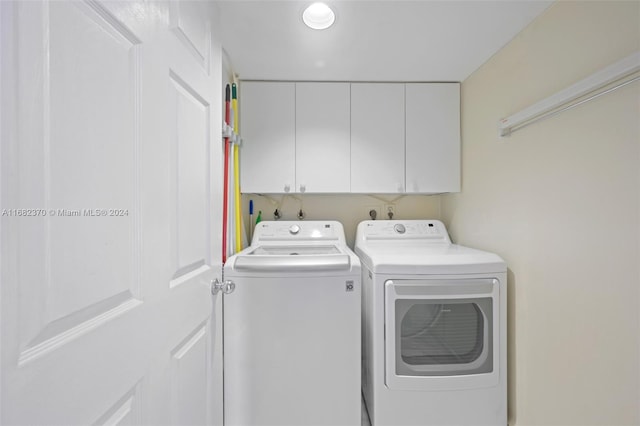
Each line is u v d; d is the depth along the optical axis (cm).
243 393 135
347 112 193
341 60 167
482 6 122
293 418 135
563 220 116
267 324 135
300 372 135
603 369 100
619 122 95
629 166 92
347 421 135
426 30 139
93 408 49
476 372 140
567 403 114
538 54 129
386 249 173
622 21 94
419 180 195
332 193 204
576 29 110
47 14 41
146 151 64
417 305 144
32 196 39
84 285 47
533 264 132
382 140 194
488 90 167
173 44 76
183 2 82
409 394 137
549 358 123
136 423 61
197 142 92
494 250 161
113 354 54
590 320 105
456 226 207
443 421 138
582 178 108
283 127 191
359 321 137
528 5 121
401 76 188
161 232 70
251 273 135
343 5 121
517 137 143
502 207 155
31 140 39
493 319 140
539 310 128
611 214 98
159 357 70
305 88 192
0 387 35
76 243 46
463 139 195
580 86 103
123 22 56
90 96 49
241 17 128
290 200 227
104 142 52
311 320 136
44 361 40
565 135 115
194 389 91
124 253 57
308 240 200
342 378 136
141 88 62
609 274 98
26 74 38
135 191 60
